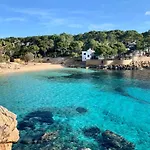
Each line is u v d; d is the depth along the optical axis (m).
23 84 55.72
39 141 21.69
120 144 21.06
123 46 113.19
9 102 37.50
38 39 136.12
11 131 13.66
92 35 167.88
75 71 86.00
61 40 134.00
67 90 48.38
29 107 34.25
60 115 30.02
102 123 26.88
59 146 20.66
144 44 122.56
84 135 23.20
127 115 29.88
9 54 115.56
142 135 23.38
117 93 43.94
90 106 34.66
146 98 39.06
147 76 69.56
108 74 77.12
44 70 87.44
